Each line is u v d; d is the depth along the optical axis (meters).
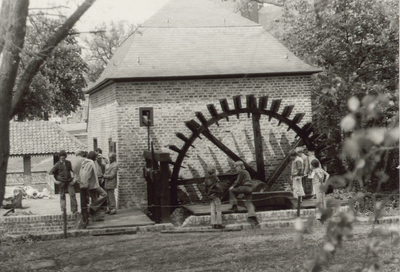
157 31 19.47
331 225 2.39
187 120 18.08
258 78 18.62
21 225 14.77
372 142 2.08
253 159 18.48
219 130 18.34
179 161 16.91
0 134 6.10
